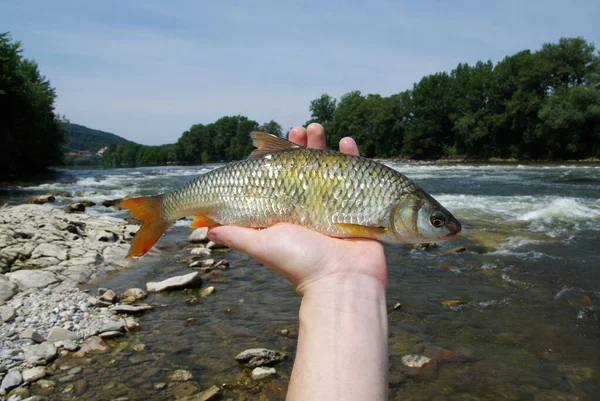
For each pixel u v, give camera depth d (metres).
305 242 0.24
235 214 0.36
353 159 0.34
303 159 0.35
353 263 0.23
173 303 0.81
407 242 0.34
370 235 0.33
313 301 0.22
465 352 0.61
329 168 0.34
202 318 0.74
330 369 0.18
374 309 0.21
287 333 0.68
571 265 0.99
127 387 0.54
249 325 0.71
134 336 0.68
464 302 0.79
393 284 0.90
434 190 2.46
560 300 0.79
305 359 0.19
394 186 0.34
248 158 0.37
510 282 0.89
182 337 0.67
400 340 0.65
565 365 0.57
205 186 0.38
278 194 0.35
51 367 0.58
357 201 0.34
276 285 0.90
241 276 0.97
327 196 0.34
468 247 1.18
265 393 0.52
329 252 0.23
